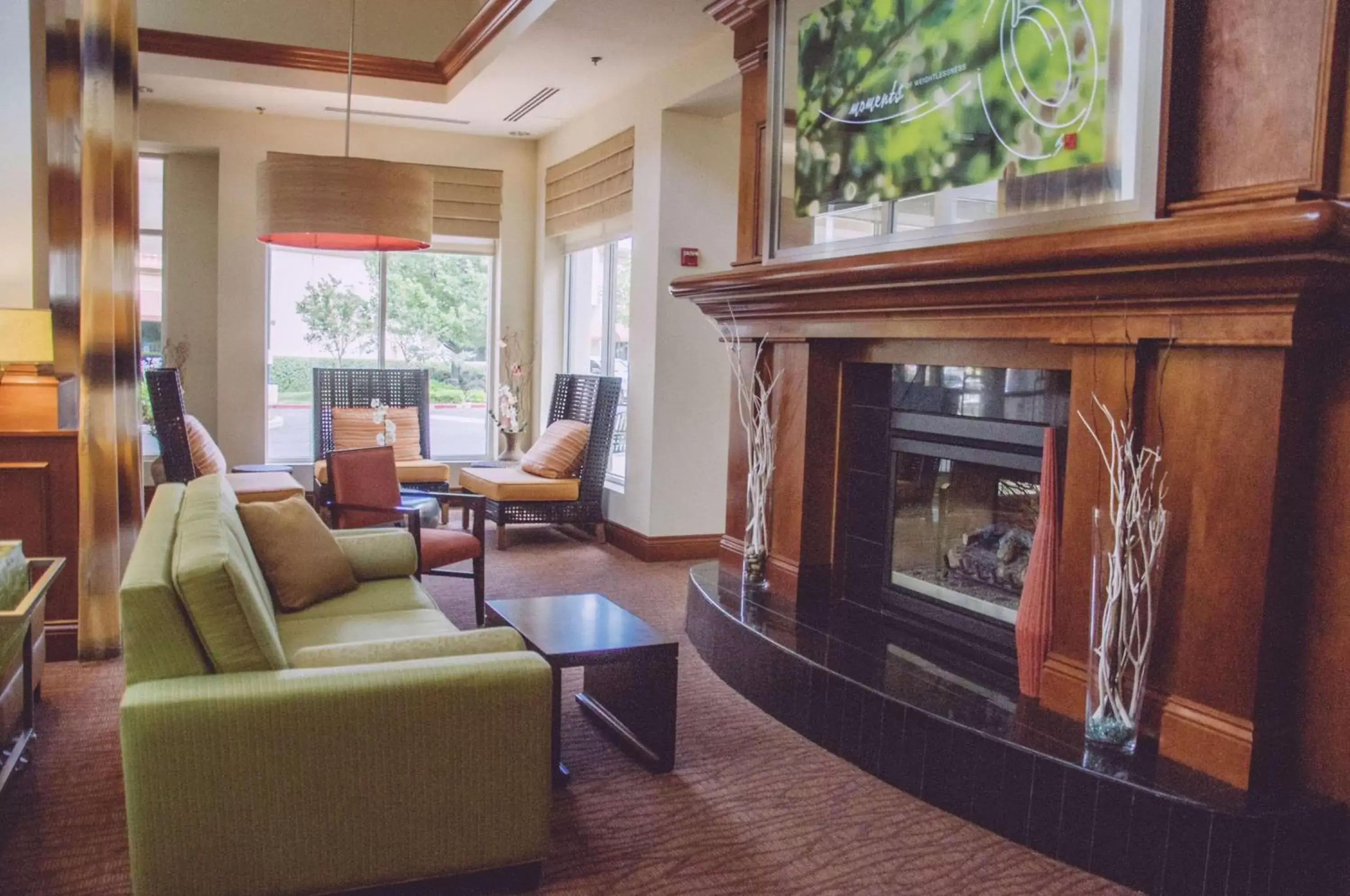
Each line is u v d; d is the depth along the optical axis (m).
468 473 7.13
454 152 7.95
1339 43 2.39
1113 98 2.78
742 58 4.79
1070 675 3.05
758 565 4.58
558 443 6.87
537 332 8.21
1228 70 2.60
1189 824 2.48
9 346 3.83
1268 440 2.52
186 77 6.57
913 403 4.00
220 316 7.52
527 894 2.53
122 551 4.36
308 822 2.32
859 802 3.09
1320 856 2.51
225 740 2.25
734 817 2.98
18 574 3.18
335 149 7.65
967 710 3.11
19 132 4.29
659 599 5.48
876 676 3.41
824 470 4.40
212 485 3.62
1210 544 2.65
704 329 6.31
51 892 2.47
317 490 6.56
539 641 3.17
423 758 2.40
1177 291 2.59
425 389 7.86
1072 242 2.70
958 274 3.10
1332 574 2.56
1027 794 2.81
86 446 4.18
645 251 6.27
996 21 3.16
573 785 3.17
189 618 2.36
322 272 7.96
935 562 3.98
